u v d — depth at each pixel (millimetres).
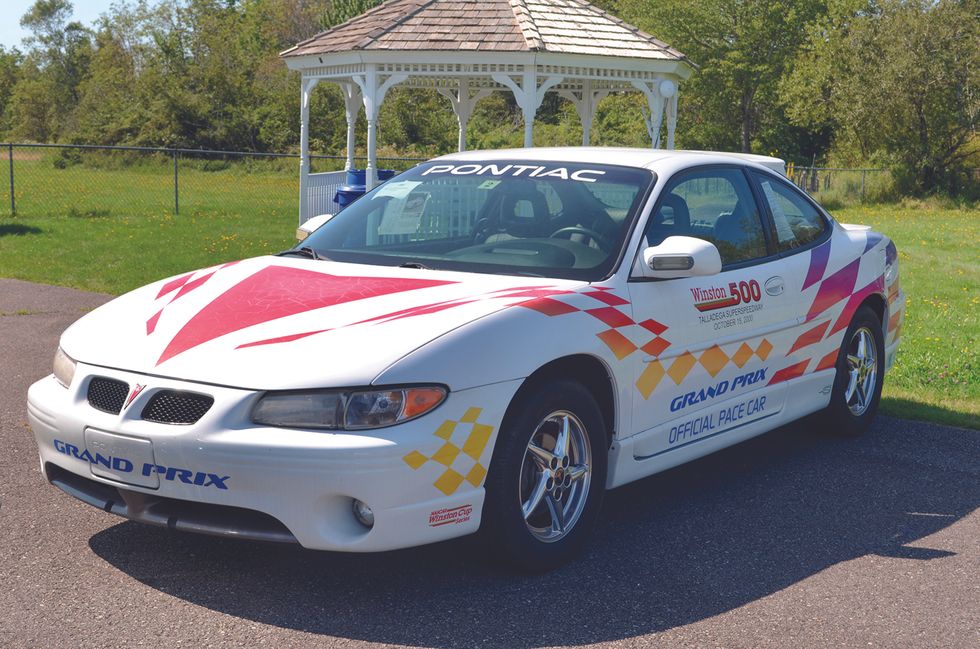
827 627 3525
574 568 3998
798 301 5297
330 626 3410
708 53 45375
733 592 3811
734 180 5230
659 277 4316
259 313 3855
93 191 28984
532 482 3904
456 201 4863
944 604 3754
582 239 4445
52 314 9445
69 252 14438
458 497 3527
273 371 3426
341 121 47969
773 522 4637
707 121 47531
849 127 36906
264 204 25078
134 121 50438
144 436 3475
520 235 4574
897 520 4723
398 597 3654
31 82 82750
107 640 3266
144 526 4316
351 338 3559
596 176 4789
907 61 34469
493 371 3596
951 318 11766
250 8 69500
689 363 4531
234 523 3471
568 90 19922
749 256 5070
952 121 35000
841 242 5859
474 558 3928
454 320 3648
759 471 5461
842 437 6129
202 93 50844
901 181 35625
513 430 3689
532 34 15008
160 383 3529
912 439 6184
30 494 4672
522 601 3654
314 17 66250
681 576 3955
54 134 72500
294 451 3305
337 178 18078
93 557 3967
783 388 5293
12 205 20188
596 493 4098
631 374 4203
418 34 15305
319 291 4027
